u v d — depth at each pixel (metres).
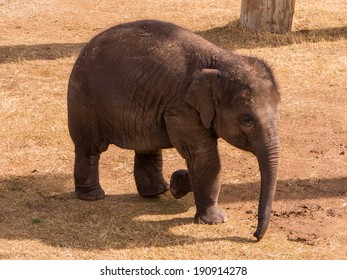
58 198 10.79
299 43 18.14
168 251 9.23
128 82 9.65
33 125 13.56
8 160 12.14
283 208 10.51
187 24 20.09
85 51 10.16
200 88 8.98
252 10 18.77
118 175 11.76
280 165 12.07
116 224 9.93
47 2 22.38
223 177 11.64
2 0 22.53
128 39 9.78
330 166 12.06
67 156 12.40
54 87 15.56
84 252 9.20
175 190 10.31
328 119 14.00
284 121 13.91
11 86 15.55
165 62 9.45
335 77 16.08
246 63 9.05
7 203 10.61
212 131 9.43
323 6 21.25
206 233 9.67
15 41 18.91
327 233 9.77
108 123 10.11
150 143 9.90
